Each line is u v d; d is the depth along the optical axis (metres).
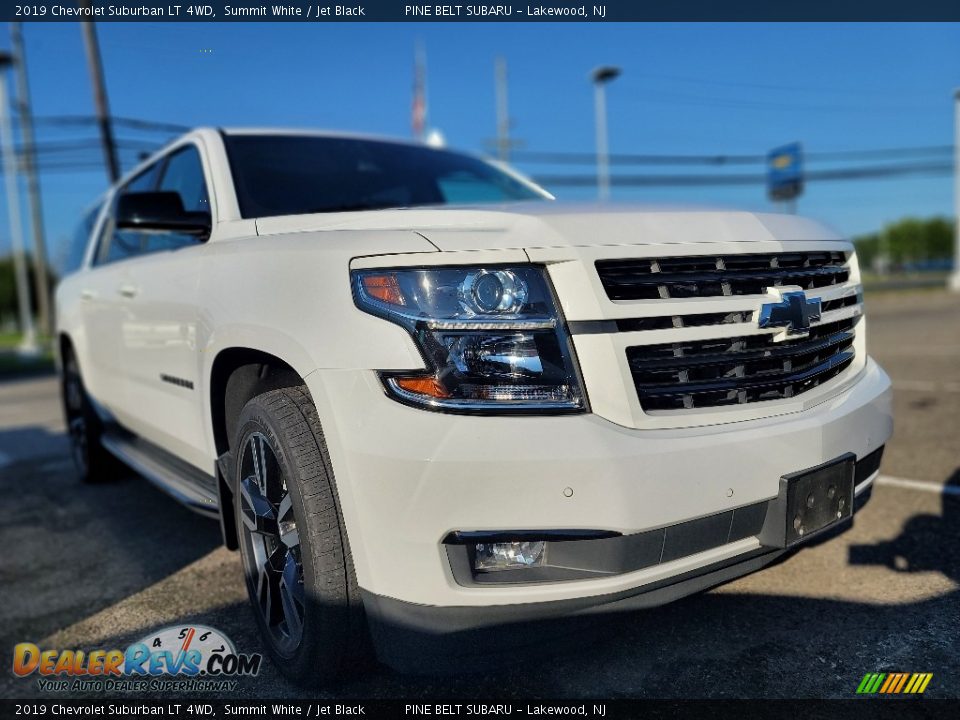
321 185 3.39
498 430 1.88
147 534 3.95
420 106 16.91
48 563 3.61
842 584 2.82
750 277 2.21
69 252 5.75
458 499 1.87
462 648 1.96
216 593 3.13
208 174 3.24
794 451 2.15
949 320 15.43
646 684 2.27
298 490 2.14
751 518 2.12
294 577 2.33
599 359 1.96
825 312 2.46
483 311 1.94
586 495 1.88
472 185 3.88
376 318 1.98
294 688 2.38
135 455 3.88
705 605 2.72
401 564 1.94
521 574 1.95
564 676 2.34
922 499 3.70
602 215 2.14
